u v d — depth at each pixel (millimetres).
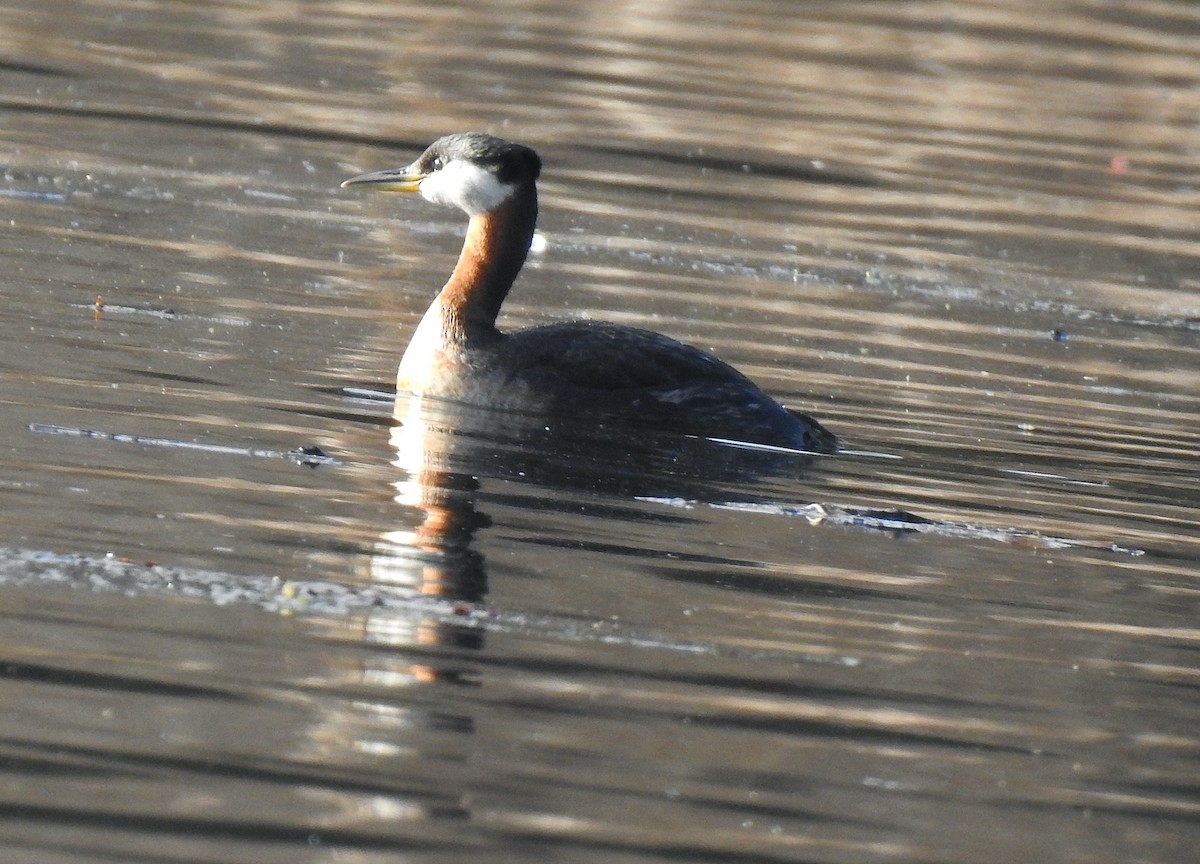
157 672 8117
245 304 15750
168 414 12234
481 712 8039
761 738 8070
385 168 21828
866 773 7852
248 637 8578
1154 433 14719
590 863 6898
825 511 11586
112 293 15461
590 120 25344
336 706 7965
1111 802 7820
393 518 10539
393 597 9266
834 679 8805
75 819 6883
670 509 11336
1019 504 12305
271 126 23172
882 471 12844
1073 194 24297
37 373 12820
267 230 18656
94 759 7324
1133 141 27594
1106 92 30375
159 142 21781
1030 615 10008
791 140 25438
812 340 16703
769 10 34000
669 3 33750
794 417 13516
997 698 8789
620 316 16797
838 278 19359
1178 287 20641
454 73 27312
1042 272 20578
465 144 14242
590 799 7379
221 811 7031
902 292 19094
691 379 13680
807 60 30469
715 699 8430
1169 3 37156
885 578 10375
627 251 19422
